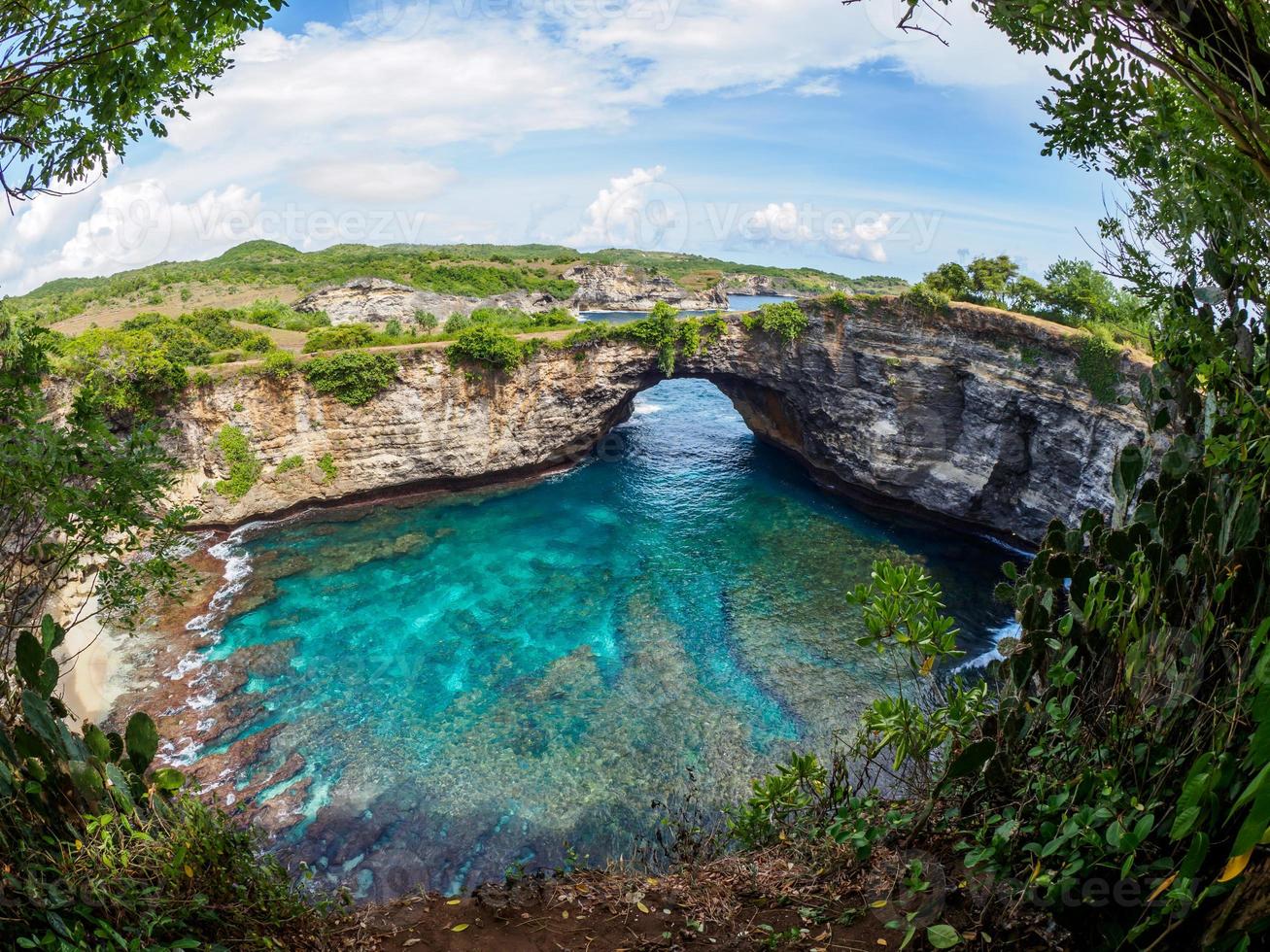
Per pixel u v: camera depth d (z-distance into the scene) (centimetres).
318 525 5094
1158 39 523
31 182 861
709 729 3081
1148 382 812
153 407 4534
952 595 4262
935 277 5228
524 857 2441
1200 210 662
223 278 11038
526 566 4575
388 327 7600
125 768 864
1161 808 604
